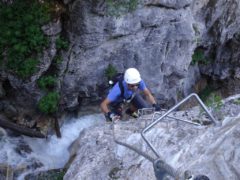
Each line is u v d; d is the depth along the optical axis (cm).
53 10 1099
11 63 1133
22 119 1248
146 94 802
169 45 1327
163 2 1207
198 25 1469
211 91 1689
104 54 1219
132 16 1173
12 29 1098
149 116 750
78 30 1127
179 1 1243
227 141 442
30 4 1090
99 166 625
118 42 1214
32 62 1130
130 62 1277
